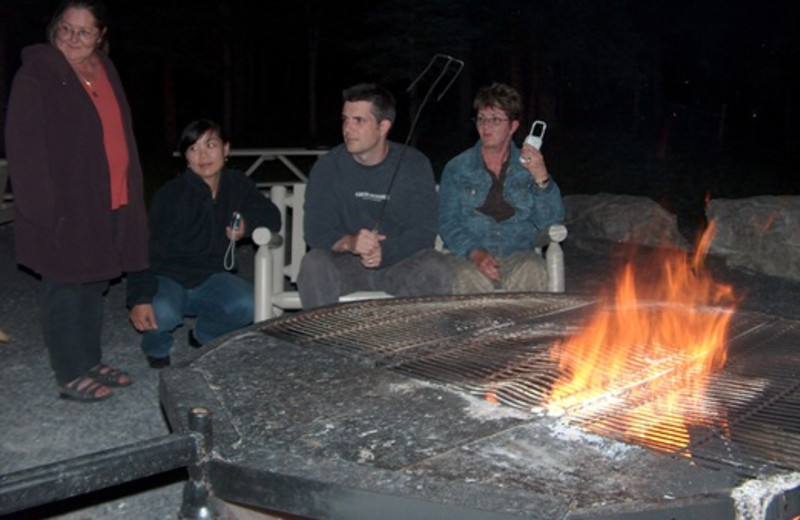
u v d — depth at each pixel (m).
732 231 6.50
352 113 3.72
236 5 19.41
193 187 3.81
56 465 1.45
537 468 1.60
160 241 3.80
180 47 18.62
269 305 3.77
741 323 2.64
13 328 4.72
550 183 3.97
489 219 4.03
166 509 2.75
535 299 2.94
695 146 19.47
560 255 3.91
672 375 2.13
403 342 2.38
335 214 3.89
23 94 3.10
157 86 23.16
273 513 1.98
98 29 3.19
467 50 15.41
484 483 1.54
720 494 1.48
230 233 3.90
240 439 1.69
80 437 3.26
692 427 1.80
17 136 3.10
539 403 1.92
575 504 1.45
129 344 4.45
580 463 1.62
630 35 17.61
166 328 3.81
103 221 3.31
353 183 3.87
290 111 27.14
